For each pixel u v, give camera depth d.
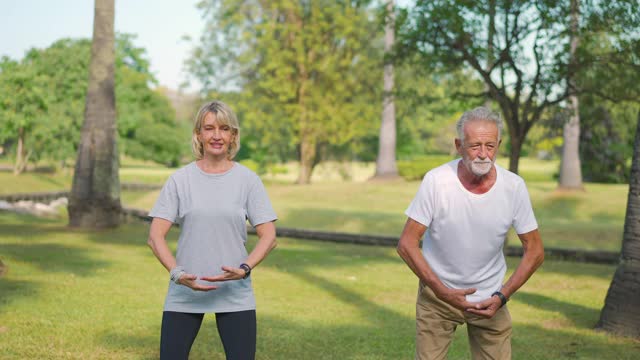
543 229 18.48
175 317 3.46
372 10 34.84
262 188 3.61
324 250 14.18
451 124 55.09
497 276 3.61
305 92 36.50
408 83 17.77
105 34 17.16
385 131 34.50
